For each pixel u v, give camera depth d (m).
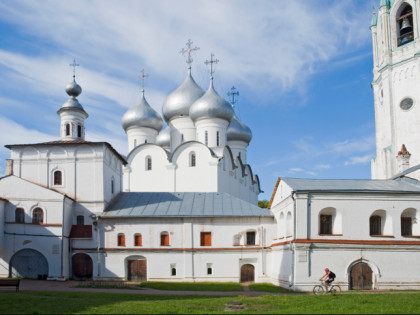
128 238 43.12
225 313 18.53
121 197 48.31
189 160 60.38
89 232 43.34
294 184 37.69
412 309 19.23
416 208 36.25
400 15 53.38
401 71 51.62
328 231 36.28
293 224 35.28
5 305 20.64
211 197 47.47
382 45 53.78
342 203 35.78
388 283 34.91
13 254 41.22
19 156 45.38
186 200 46.75
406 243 35.47
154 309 19.66
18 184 42.31
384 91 52.75
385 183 40.22
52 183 44.78
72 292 29.12
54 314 18.19
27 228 41.50
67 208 42.97
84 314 18.20
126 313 18.48
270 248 42.31
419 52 49.91
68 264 42.62
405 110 50.84
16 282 28.64
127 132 72.06
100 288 34.56
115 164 49.94
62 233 41.56
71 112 50.16
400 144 50.62
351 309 19.25
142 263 42.84
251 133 78.38
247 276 42.56
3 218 41.47
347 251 35.00
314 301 22.94
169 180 60.19
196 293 31.42
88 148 45.06
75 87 51.38
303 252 34.59
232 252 42.53
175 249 42.69
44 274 41.78
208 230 43.09
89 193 44.44
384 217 36.53
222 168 61.66
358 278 34.91
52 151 45.22
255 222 43.16
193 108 65.06
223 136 64.94
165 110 69.12
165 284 38.03
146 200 47.09
